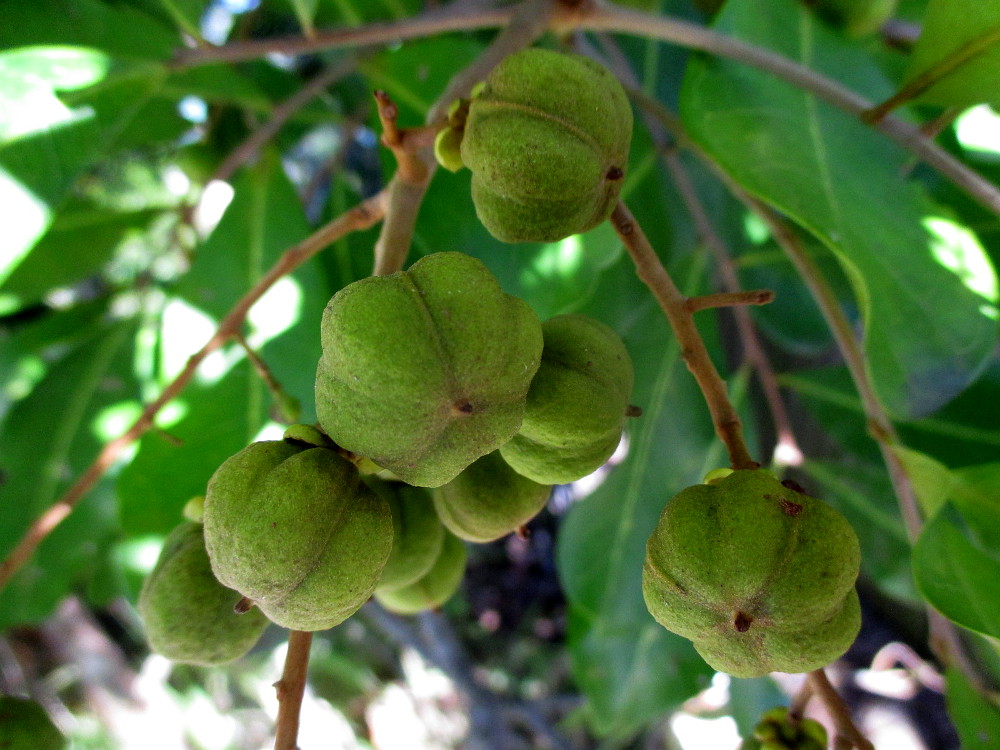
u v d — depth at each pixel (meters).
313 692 0.41
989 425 0.18
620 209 0.11
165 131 0.21
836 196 0.14
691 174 0.22
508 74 0.10
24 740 0.14
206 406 0.18
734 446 0.11
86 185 0.23
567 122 0.10
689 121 0.14
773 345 0.26
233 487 0.10
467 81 0.13
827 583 0.09
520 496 0.12
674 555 0.10
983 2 0.12
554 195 0.10
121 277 0.28
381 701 0.45
